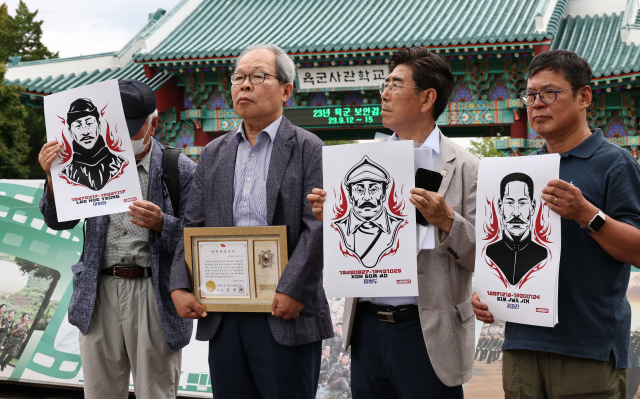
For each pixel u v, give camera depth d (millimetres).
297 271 2557
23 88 15039
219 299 2705
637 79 12164
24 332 4520
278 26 15812
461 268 2520
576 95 2244
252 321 2703
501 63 13391
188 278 2748
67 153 2881
